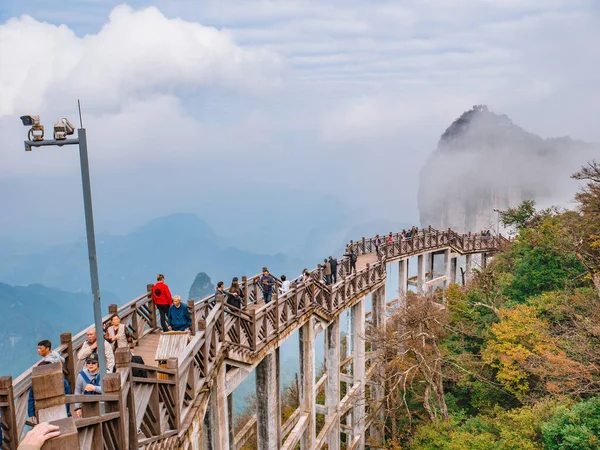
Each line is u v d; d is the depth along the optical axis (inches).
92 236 254.4
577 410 590.9
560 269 940.0
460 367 883.4
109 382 194.7
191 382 324.2
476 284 1119.6
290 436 644.1
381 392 1025.5
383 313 1063.0
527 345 778.2
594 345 695.1
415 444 825.5
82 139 251.8
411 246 1282.0
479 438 687.7
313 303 685.9
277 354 628.7
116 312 384.2
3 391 174.1
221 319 413.7
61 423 126.2
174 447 275.7
